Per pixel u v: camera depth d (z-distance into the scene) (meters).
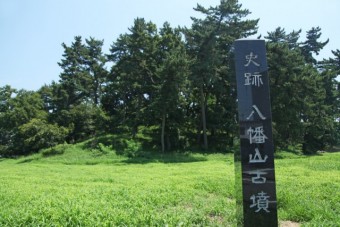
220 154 44.53
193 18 44.72
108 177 21.86
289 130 45.25
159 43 49.88
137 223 9.17
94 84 66.62
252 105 7.48
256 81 7.51
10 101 58.41
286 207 11.75
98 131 57.88
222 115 49.12
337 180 17.59
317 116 51.34
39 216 9.55
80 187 16.97
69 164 39.19
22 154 54.53
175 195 13.75
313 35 64.75
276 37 59.41
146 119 47.84
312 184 15.99
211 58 43.06
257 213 7.33
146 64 49.88
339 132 61.12
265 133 7.42
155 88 46.38
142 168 29.50
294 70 44.16
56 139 52.28
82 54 66.19
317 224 9.31
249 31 44.62
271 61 43.31
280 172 21.78
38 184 18.73
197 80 44.12
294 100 44.44
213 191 15.70
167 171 25.84
